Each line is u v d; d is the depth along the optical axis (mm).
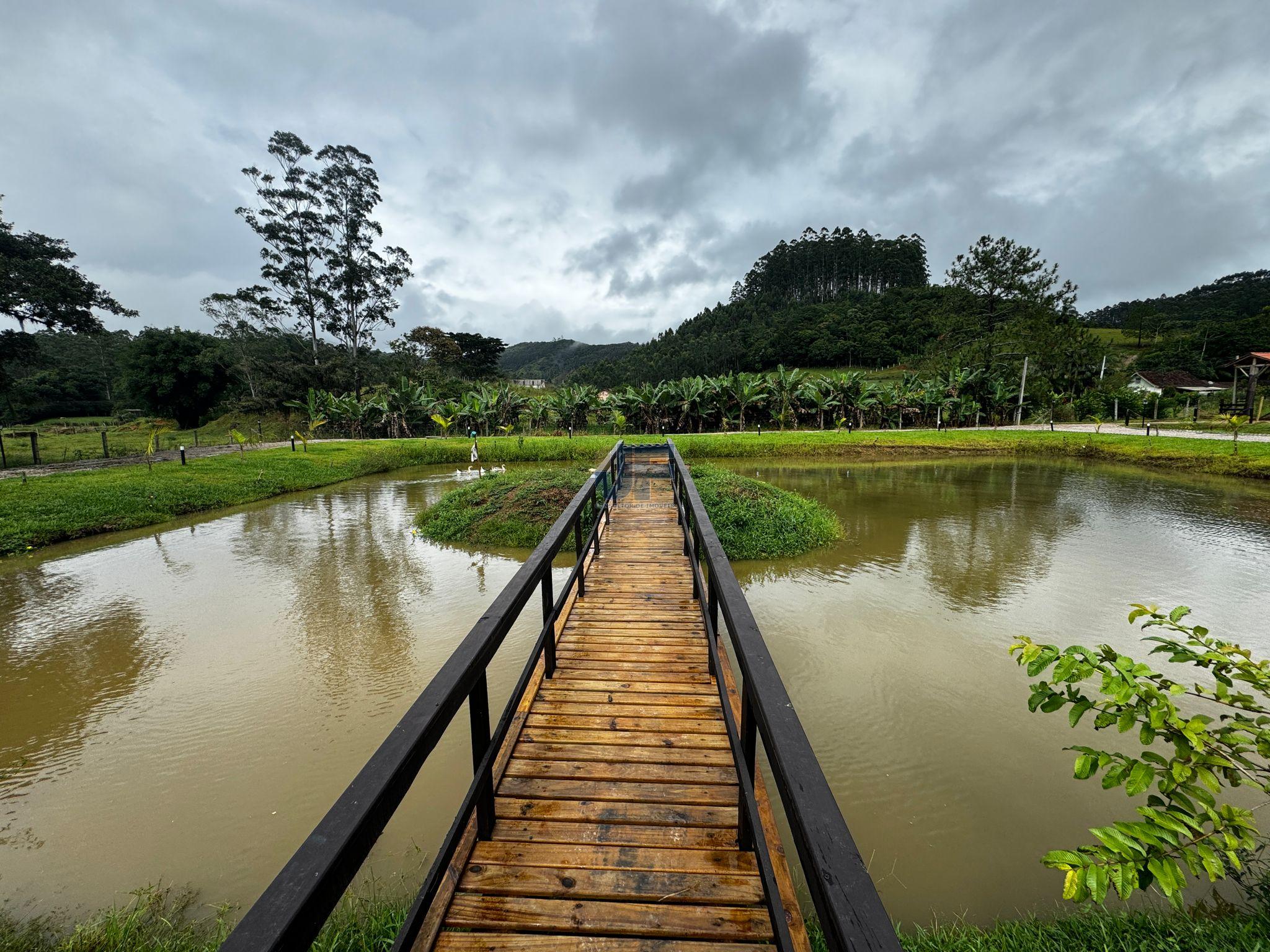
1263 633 6410
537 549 2637
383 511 14297
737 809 2256
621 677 3379
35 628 7094
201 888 3324
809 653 5984
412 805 3812
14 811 3967
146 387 37250
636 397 33375
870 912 791
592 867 1968
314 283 43406
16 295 21953
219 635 6793
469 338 62250
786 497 12289
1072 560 9195
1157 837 1831
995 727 4707
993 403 37062
